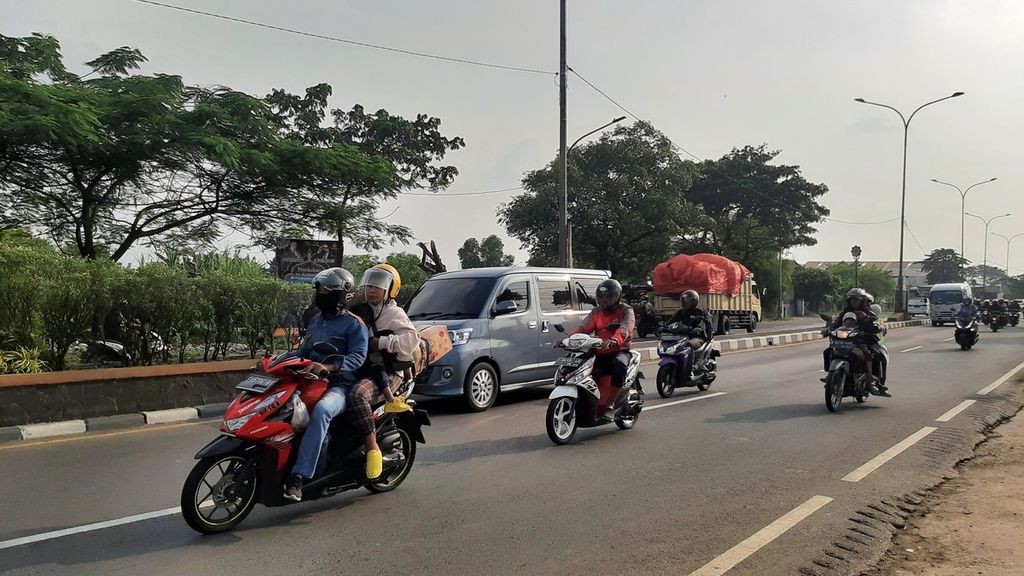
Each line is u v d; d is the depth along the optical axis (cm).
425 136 2492
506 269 1088
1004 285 11231
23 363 925
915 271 12400
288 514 539
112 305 1015
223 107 1589
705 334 1161
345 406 533
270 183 1694
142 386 960
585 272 1216
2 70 1300
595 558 451
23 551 462
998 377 1388
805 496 585
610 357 815
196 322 1087
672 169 3572
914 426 884
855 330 998
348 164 1673
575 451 749
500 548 468
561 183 2147
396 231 1988
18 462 706
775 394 1165
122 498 580
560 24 2152
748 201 5091
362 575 424
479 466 684
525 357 1057
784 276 6425
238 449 495
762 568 436
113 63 1622
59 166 1500
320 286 531
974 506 564
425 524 516
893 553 467
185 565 439
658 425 894
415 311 1059
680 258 2903
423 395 941
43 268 975
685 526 512
